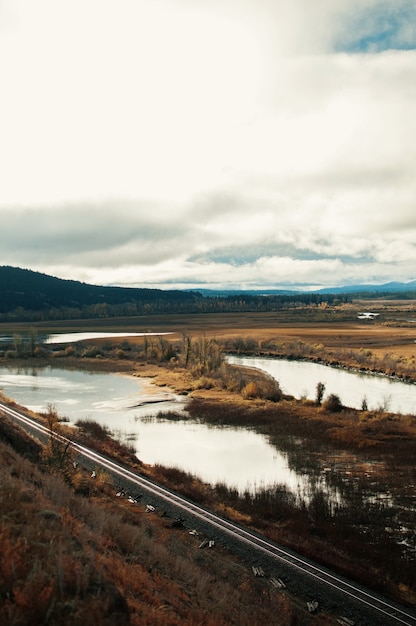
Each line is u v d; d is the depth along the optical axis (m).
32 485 19.78
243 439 51.22
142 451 46.62
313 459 44.03
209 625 12.55
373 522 30.53
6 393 79.19
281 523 30.02
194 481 36.31
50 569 10.15
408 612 19.19
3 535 10.85
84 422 54.97
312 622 17.11
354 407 67.94
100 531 16.75
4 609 8.62
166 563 17.31
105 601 9.74
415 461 43.12
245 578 19.98
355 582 21.56
